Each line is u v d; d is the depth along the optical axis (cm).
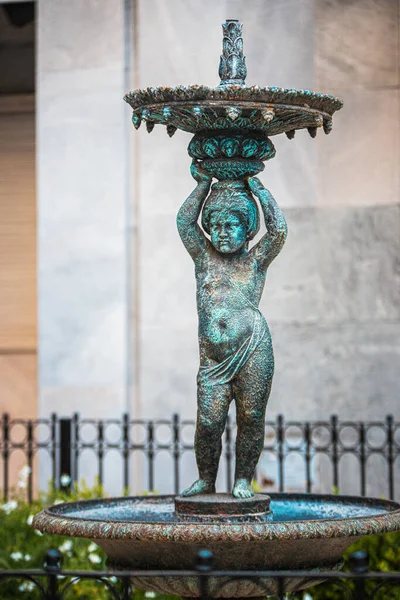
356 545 947
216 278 646
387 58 1180
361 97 1180
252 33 1187
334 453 1062
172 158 1193
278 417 1059
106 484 1184
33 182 1517
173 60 1186
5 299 1520
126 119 1201
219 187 653
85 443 1148
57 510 673
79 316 1200
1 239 1523
